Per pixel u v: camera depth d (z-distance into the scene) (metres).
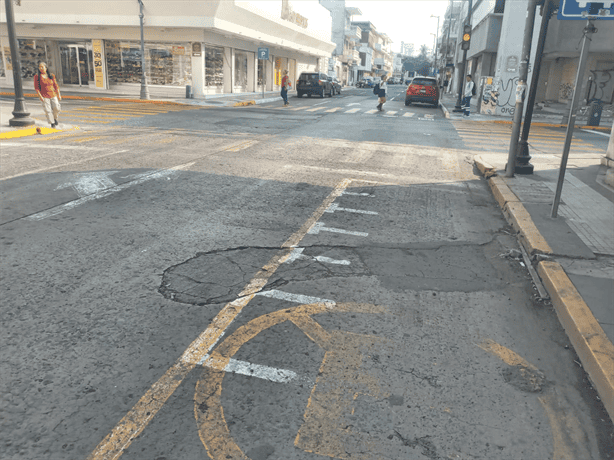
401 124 17.73
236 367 2.95
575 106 5.50
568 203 6.61
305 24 41.72
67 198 6.37
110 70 28.89
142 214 5.83
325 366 2.99
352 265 4.57
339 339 3.30
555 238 5.14
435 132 15.75
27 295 3.74
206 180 7.64
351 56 79.88
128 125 14.56
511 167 8.20
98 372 2.85
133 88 28.81
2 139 11.35
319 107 25.16
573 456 2.38
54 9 27.17
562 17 5.25
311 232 5.45
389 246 5.13
